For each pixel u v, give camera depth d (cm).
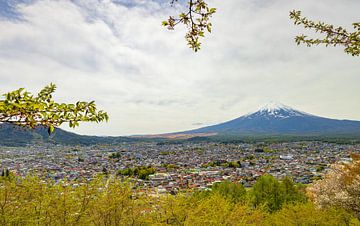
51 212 816
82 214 834
